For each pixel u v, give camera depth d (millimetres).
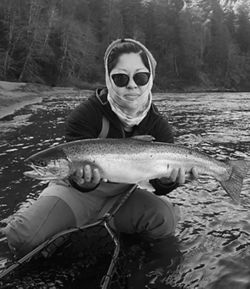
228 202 1201
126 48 873
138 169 865
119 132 926
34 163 793
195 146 2125
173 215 948
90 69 14258
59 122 3104
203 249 887
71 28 13828
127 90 872
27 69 11789
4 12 12398
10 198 1217
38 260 841
